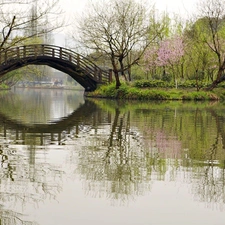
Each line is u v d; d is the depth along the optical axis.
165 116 18.55
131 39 36.41
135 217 5.27
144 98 34.16
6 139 11.00
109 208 5.56
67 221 5.11
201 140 11.30
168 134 12.49
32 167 7.69
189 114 19.70
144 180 6.93
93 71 38.34
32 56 32.06
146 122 15.90
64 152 9.22
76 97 42.38
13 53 33.41
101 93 37.25
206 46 38.94
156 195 6.13
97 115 19.12
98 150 9.54
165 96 33.88
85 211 5.44
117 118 17.53
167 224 5.07
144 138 11.57
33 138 11.25
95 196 6.03
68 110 22.48
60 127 14.05
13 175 7.09
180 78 42.03
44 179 6.87
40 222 5.07
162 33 43.84
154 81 38.09
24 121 16.08
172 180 6.95
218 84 37.59
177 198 6.01
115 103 29.72
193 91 35.47
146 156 8.91
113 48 36.41
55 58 34.53
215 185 6.69
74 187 6.45
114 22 35.19
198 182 6.85
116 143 10.59
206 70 42.19
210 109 23.39
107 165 7.96
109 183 6.71
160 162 8.32
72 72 36.94
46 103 29.88
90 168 7.69
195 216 5.34
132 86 37.91
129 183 6.72
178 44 40.75
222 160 8.59
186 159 8.66
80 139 11.20
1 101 31.84
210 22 34.41
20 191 6.21
